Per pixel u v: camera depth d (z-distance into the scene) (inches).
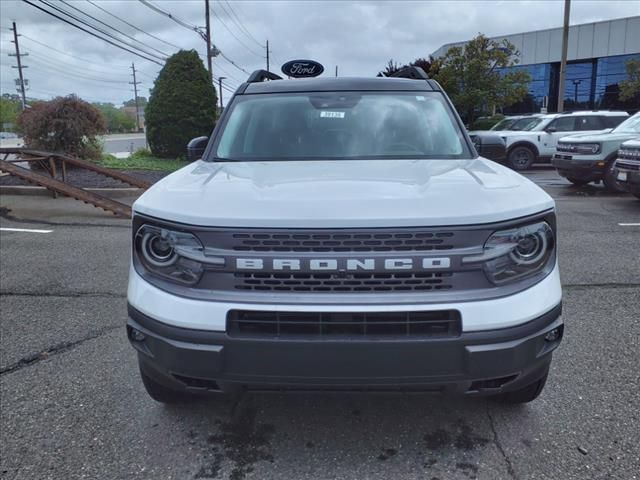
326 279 88.7
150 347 95.7
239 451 109.1
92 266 240.1
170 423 118.8
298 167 124.1
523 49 1502.2
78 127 600.1
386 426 117.2
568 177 480.4
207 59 1320.1
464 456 106.7
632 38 1341.0
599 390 130.6
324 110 152.9
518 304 90.4
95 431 115.7
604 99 1429.6
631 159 364.8
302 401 127.6
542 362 96.7
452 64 995.3
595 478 99.4
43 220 347.9
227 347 89.9
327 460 106.1
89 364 146.2
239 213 91.4
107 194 455.5
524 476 100.5
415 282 88.9
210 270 91.4
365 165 125.3
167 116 709.3
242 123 151.5
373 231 87.8
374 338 88.0
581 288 206.7
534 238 94.7
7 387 134.0
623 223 329.1
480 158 137.3
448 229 88.4
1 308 188.2
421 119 149.6
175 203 97.1
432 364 88.7
